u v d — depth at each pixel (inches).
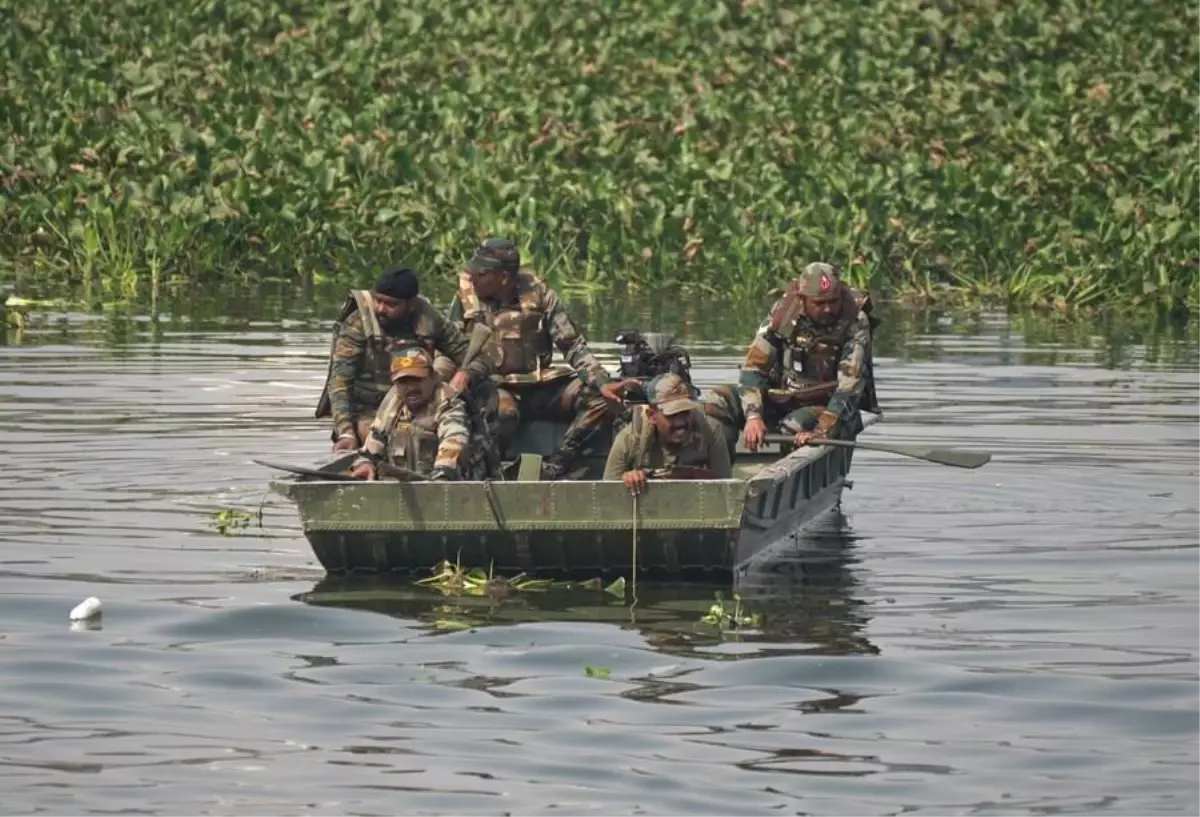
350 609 1483.8
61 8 4977.9
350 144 3784.5
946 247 3646.7
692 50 4940.9
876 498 1951.3
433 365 1718.8
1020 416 2377.0
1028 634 1424.7
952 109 4288.9
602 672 1320.1
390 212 3617.1
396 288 1797.5
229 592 1528.1
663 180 3759.8
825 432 1868.8
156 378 2556.6
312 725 1209.4
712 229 3592.5
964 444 2207.2
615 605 1509.6
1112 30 5059.1
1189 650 1381.6
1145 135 3976.4
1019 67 4717.0
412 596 1530.5
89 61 4532.5
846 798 1093.8
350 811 1072.8
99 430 2206.0
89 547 1674.5
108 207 3599.9
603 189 3690.9
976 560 1672.0
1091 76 4633.4
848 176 3757.4
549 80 4503.0
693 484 1563.7
